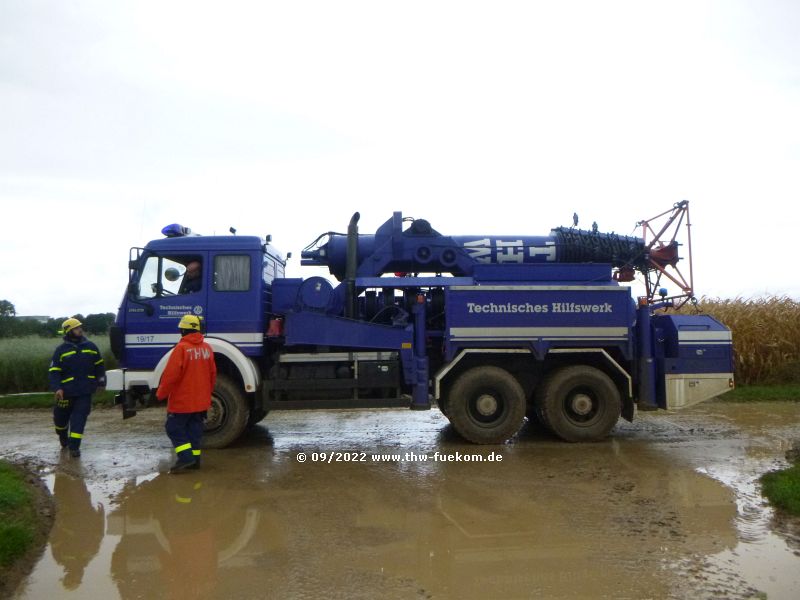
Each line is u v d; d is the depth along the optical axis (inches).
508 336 324.5
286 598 149.9
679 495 230.5
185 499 231.1
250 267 325.1
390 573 163.9
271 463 285.9
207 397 275.0
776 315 541.0
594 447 316.2
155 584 158.9
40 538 192.1
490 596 150.0
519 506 218.8
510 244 354.9
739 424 380.5
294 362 328.2
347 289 335.3
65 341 309.6
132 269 324.5
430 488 242.4
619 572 163.2
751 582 156.3
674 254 358.6
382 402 324.8
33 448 326.3
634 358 338.6
